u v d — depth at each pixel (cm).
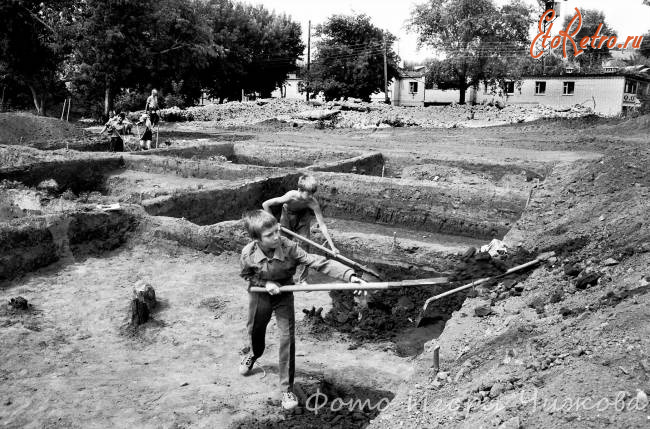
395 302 665
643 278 426
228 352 518
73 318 584
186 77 4012
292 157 1748
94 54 2683
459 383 376
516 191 1034
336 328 580
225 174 1332
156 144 1927
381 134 2523
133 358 503
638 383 273
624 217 691
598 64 4859
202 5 4419
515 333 421
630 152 1094
